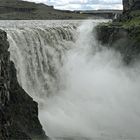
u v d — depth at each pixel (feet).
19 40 155.63
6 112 111.34
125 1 276.21
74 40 196.24
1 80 110.52
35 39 164.76
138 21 210.38
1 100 109.19
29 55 159.53
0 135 104.73
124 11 274.77
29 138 116.26
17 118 117.19
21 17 387.14
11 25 202.90
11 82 121.29
